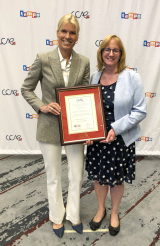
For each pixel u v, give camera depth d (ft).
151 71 7.06
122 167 3.95
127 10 6.48
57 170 4.16
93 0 6.40
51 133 3.79
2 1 6.45
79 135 3.68
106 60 3.78
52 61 3.55
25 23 6.64
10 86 7.24
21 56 6.95
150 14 6.51
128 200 5.53
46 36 6.75
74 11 6.53
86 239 4.27
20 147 7.93
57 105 3.52
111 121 3.92
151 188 6.09
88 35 6.74
